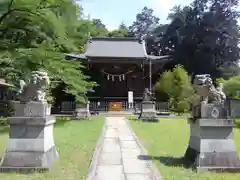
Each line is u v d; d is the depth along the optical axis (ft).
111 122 55.31
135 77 105.29
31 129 17.88
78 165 18.84
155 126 47.73
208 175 16.55
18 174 16.67
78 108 64.28
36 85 18.29
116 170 17.87
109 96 104.32
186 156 20.81
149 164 19.38
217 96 18.61
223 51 127.03
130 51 105.91
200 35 124.36
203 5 127.95
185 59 124.67
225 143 17.98
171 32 138.82
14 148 17.69
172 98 81.41
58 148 25.36
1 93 71.31
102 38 112.27
